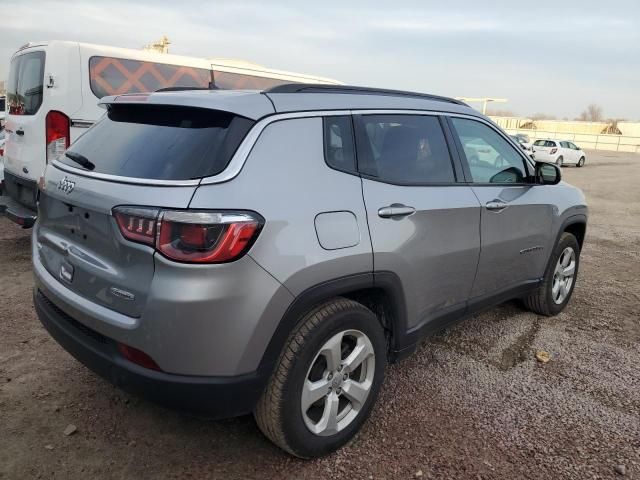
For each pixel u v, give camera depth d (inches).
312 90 110.0
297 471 103.2
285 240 91.1
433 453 110.1
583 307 201.3
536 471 105.9
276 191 92.5
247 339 88.7
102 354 93.7
